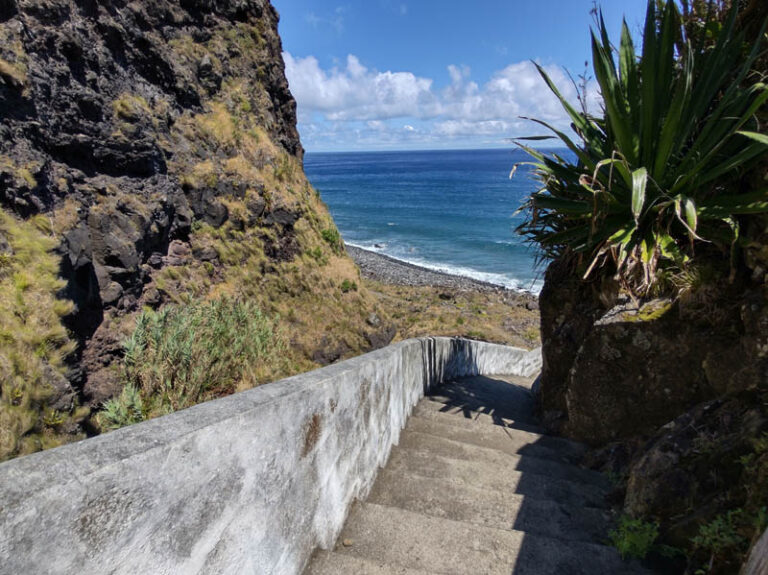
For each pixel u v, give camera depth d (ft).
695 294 12.41
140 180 25.46
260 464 6.04
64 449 4.00
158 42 32.07
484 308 80.18
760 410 8.81
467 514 10.40
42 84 20.56
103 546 3.81
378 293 86.84
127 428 4.67
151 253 25.32
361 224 193.98
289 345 29.50
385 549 8.62
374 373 11.36
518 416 20.92
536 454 14.71
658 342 13.23
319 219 41.16
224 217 31.30
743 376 9.56
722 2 15.28
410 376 18.02
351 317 36.32
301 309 33.53
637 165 14.39
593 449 14.57
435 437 15.24
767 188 11.93
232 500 5.47
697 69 14.74
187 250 28.07
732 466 8.51
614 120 13.97
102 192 22.52
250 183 34.17
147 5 32.27
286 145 45.14
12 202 16.96
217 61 37.93
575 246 15.83
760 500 7.11
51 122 20.75
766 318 10.50
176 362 18.58
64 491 3.49
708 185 13.88
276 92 46.01
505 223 190.49
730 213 11.93
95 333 19.21
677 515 8.79
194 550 4.87
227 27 40.65
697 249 13.48
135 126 25.43
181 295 25.40
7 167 17.21
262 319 26.27
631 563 8.30
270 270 33.24
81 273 19.24
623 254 13.34
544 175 17.57
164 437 4.58
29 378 13.34
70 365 15.97
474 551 8.54
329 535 8.43
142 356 18.37
